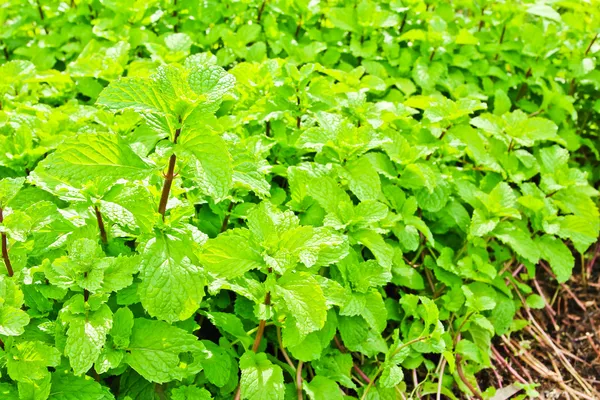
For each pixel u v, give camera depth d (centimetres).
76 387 36
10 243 37
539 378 56
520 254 54
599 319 61
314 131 49
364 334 46
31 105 55
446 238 59
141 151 40
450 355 46
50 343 37
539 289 60
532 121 59
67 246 37
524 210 59
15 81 55
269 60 55
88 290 34
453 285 54
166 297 36
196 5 68
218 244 37
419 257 58
